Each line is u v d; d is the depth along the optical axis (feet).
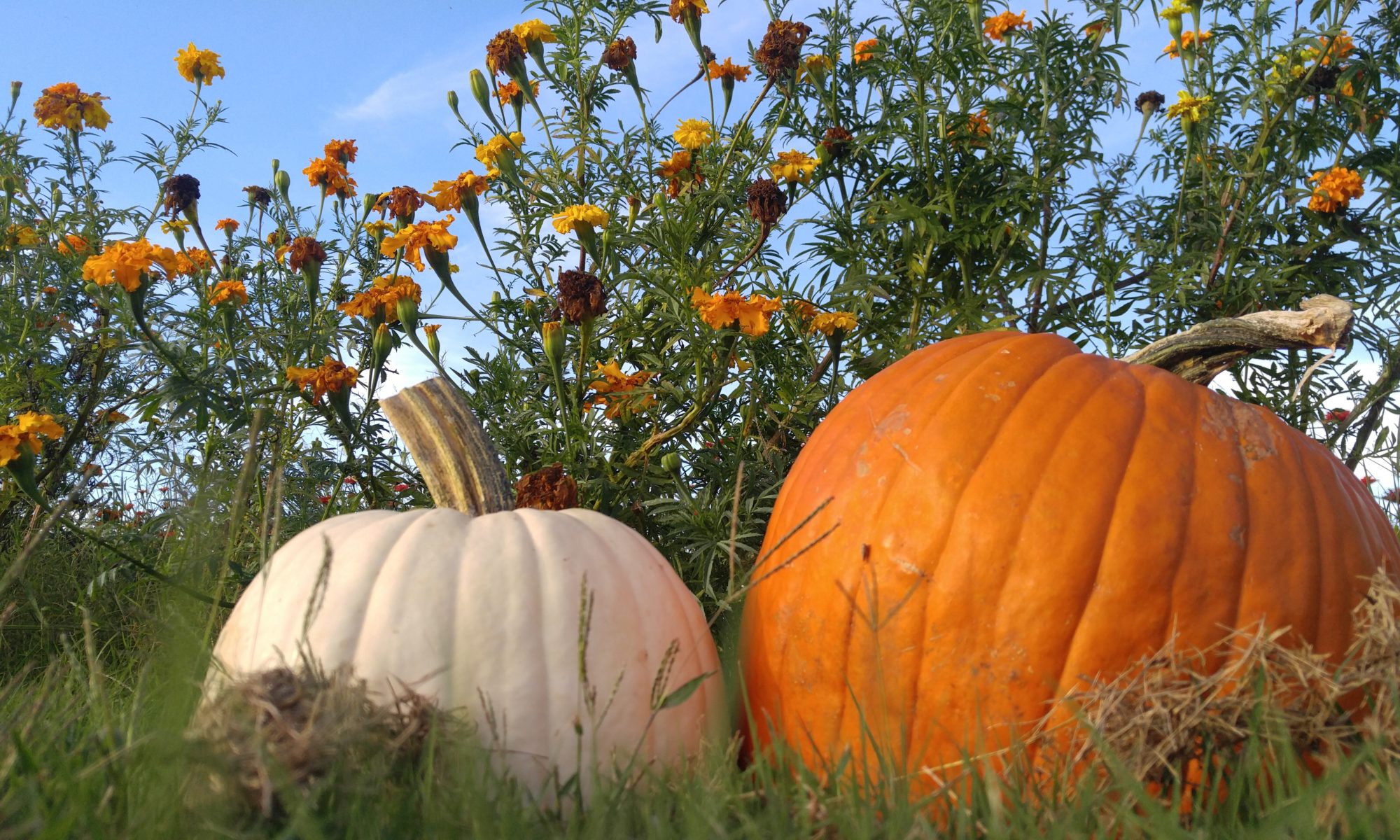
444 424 6.00
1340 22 10.78
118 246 8.70
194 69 13.32
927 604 4.59
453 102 11.93
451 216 9.61
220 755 3.32
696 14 11.25
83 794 3.30
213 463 9.39
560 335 8.61
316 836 2.96
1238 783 3.87
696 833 3.28
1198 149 11.70
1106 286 10.55
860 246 10.68
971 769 4.07
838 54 11.21
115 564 9.46
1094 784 3.96
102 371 11.00
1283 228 10.61
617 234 10.16
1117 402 4.91
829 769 4.25
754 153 11.32
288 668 3.86
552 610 4.49
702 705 4.95
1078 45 10.68
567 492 6.63
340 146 13.21
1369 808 3.47
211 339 10.58
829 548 4.96
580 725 3.95
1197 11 11.43
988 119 11.35
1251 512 4.58
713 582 8.50
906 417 5.10
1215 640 4.37
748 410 9.39
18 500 10.93
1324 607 4.51
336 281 12.36
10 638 8.51
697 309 9.19
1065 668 4.41
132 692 6.09
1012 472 4.66
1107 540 4.48
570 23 11.78
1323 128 10.89
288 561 4.76
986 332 5.95
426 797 3.49
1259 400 10.44
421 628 4.29
